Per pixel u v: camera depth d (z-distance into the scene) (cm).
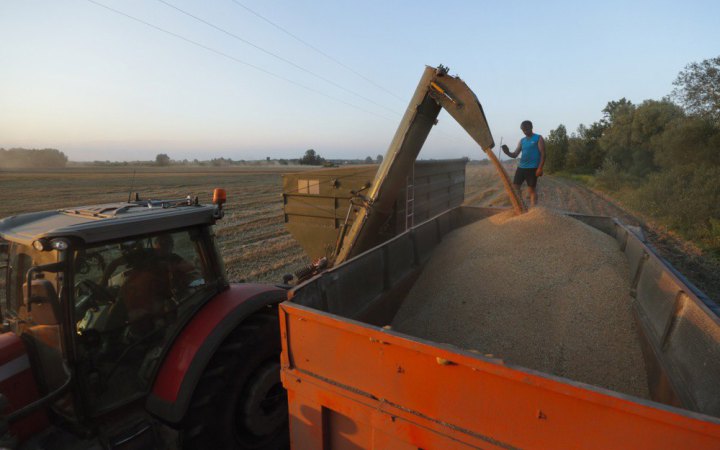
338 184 643
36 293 221
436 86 447
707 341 192
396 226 611
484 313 311
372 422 193
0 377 237
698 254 913
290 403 229
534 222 415
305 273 371
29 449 241
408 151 472
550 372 254
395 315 385
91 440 248
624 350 269
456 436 167
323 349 209
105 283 248
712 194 1209
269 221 1373
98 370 244
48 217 277
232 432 285
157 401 262
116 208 286
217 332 276
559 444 143
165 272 276
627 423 129
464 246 437
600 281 329
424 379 174
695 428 117
